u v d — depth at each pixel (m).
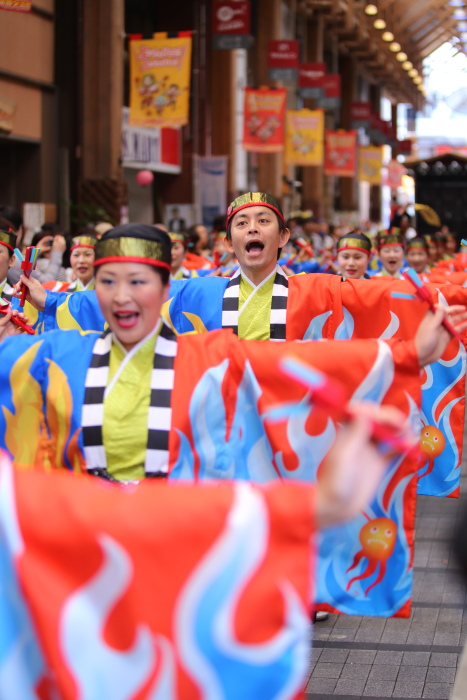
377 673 4.98
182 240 9.58
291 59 28.20
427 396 5.90
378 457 2.22
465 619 5.75
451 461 5.88
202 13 26.98
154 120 18.42
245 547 2.36
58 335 3.78
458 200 33.75
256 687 2.38
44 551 2.45
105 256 3.53
